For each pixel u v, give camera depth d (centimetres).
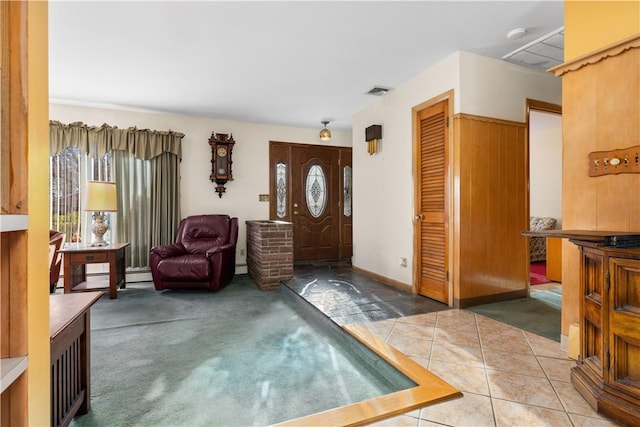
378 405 159
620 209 180
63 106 436
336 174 605
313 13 240
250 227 496
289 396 180
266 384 193
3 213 84
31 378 92
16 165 86
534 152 627
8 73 86
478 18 247
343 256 611
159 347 245
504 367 193
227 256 428
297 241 575
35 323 94
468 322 266
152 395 181
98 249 372
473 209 309
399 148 385
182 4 228
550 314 287
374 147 423
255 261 455
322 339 261
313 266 530
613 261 147
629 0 177
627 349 144
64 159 433
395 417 151
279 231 423
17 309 88
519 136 332
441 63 321
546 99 347
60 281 431
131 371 208
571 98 205
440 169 326
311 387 189
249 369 211
